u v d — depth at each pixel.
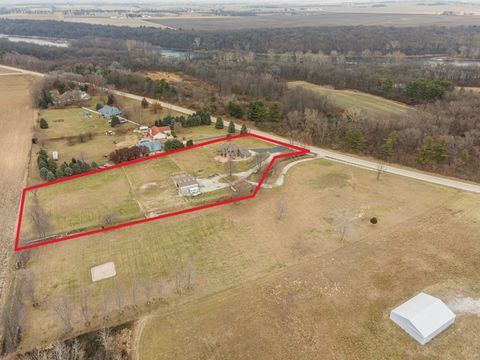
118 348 38.59
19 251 52.34
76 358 37.25
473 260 50.41
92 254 51.75
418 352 37.69
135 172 75.50
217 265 49.72
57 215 60.69
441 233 56.16
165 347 38.41
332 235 55.94
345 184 71.19
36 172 75.69
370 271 48.53
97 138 92.94
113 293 44.97
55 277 47.56
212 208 62.72
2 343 39.25
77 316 41.97
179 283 46.41
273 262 50.38
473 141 81.75
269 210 62.41
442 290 45.31
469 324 40.59
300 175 74.94
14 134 94.94
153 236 55.47
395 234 56.03
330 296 44.62
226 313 42.31
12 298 44.62
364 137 88.12
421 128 87.75
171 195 66.50
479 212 61.59
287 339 39.16
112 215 59.38
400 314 40.19
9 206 63.91
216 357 37.28
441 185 71.38
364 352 37.81
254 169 76.88
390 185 71.19
